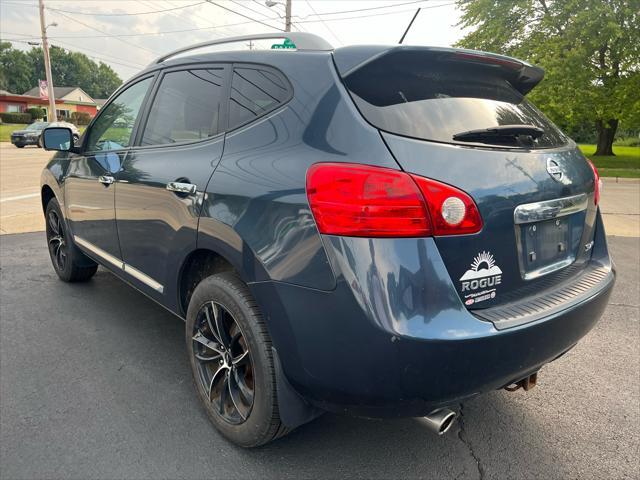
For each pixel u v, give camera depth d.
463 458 2.31
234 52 2.53
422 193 1.71
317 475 2.17
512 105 2.34
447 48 2.04
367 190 1.71
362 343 1.72
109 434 2.40
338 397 1.86
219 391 2.42
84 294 4.22
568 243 2.34
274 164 2.00
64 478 2.10
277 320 1.95
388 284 1.68
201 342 2.44
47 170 4.27
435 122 1.90
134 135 3.11
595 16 18.33
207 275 2.66
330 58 2.05
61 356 3.15
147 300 4.11
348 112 1.87
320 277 1.79
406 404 1.78
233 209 2.11
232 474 2.16
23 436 2.36
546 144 2.29
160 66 3.09
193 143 2.56
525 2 21.14
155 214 2.69
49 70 34.38
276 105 2.16
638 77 19.42
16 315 3.76
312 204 1.82
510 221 1.93
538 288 2.12
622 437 2.48
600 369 3.16
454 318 1.73
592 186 2.53
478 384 1.81
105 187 3.25
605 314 4.06
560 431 2.52
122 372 2.98
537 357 1.97
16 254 5.43
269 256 1.94
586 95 19.53
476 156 1.87
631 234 7.21
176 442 2.35
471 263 1.81
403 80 2.02
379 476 2.18
